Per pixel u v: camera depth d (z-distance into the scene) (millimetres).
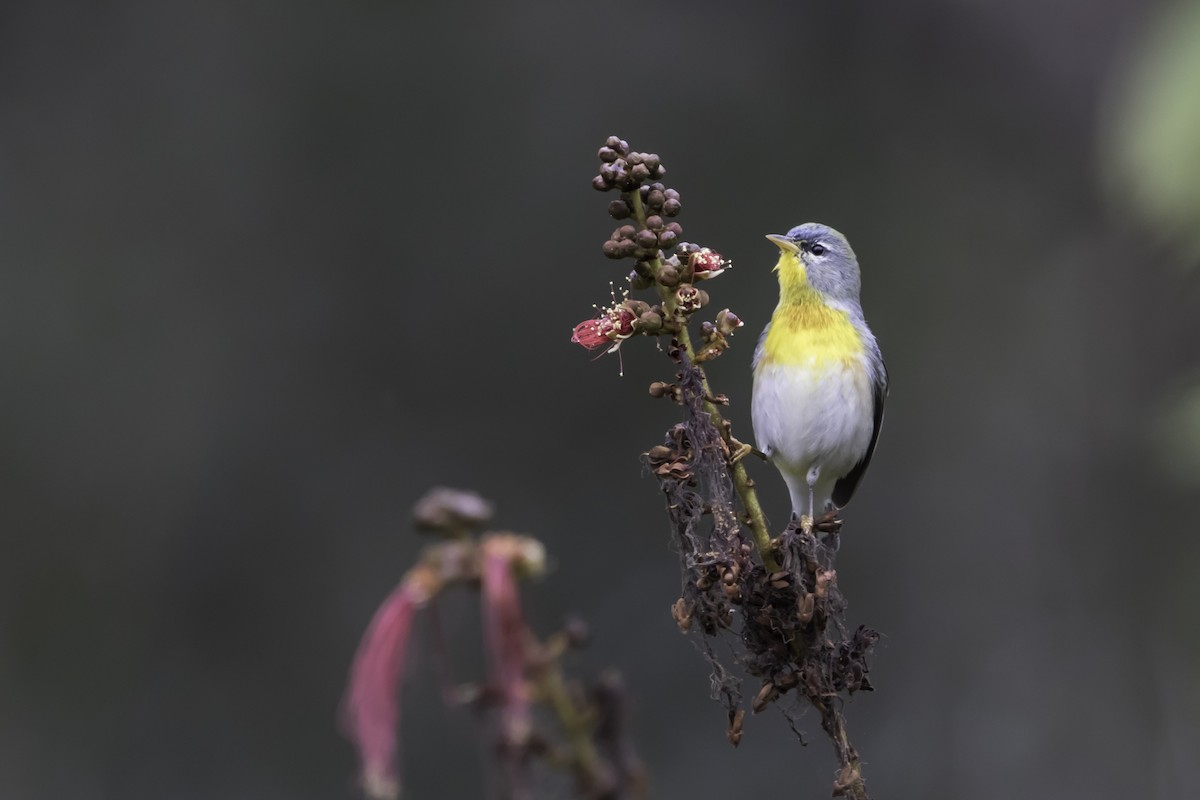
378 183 14062
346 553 13797
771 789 12930
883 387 7812
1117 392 14039
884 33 14375
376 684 2869
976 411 14297
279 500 13859
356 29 14023
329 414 13992
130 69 14102
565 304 13945
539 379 13961
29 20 13984
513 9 14016
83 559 13594
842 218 14203
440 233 14047
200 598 13688
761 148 14102
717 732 13148
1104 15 14102
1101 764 13203
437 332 14016
